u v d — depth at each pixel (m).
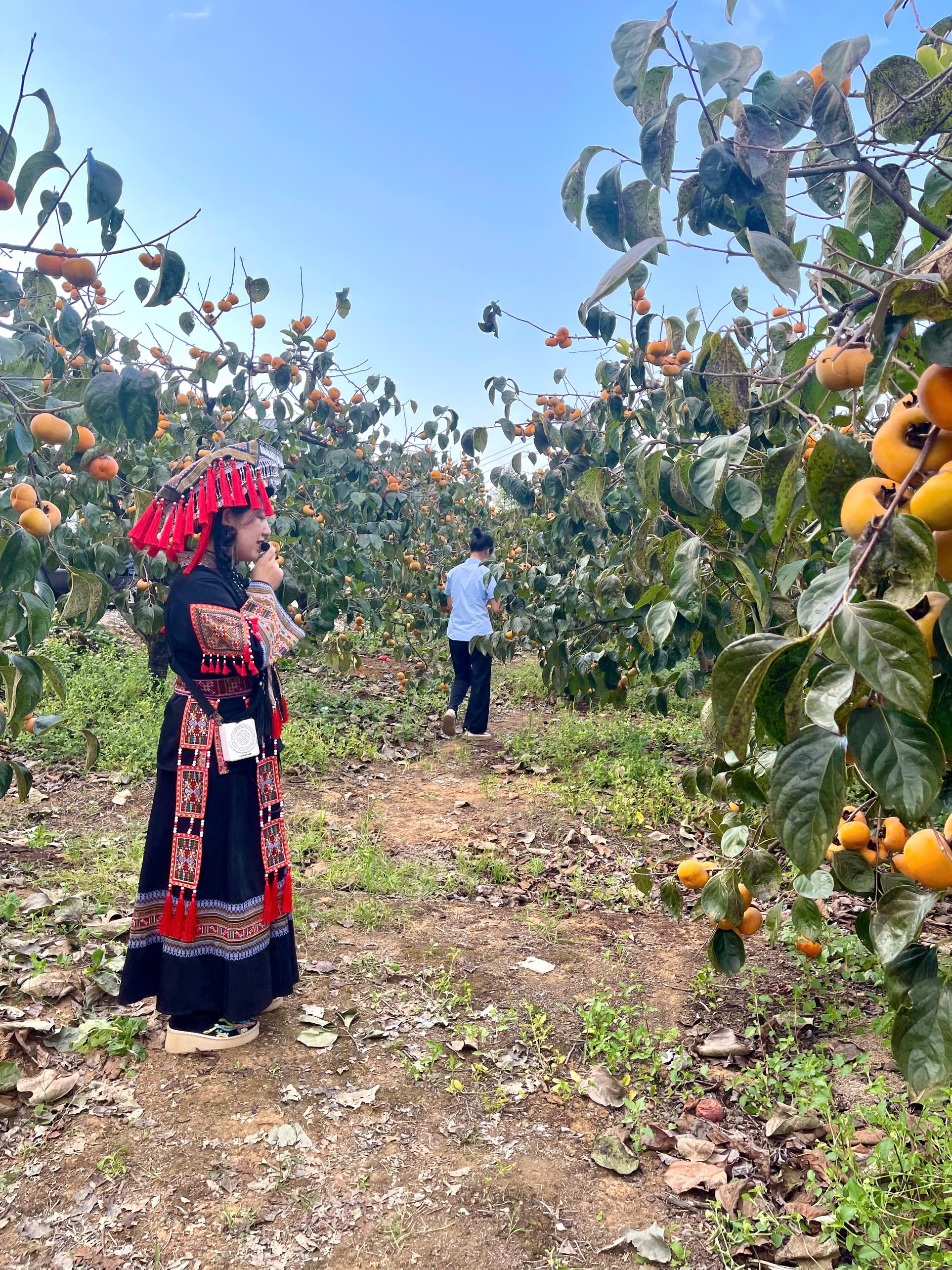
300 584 7.18
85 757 5.27
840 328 1.27
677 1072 2.60
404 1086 2.55
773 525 1.65
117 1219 2.02
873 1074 2.57
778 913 2.53
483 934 3.58
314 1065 2.62
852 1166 2.10
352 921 3.60
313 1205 2.09
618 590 4.57
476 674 6.93
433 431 7.93
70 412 2.98
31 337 2.97
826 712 0.95
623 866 4.30
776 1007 3.00
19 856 3.95
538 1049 2.76
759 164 1.34
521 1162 2.27
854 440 1.13
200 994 2.59
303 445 7.96
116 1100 2.42
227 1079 2.53
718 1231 2.03
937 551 0.94
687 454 2.41
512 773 5.97
